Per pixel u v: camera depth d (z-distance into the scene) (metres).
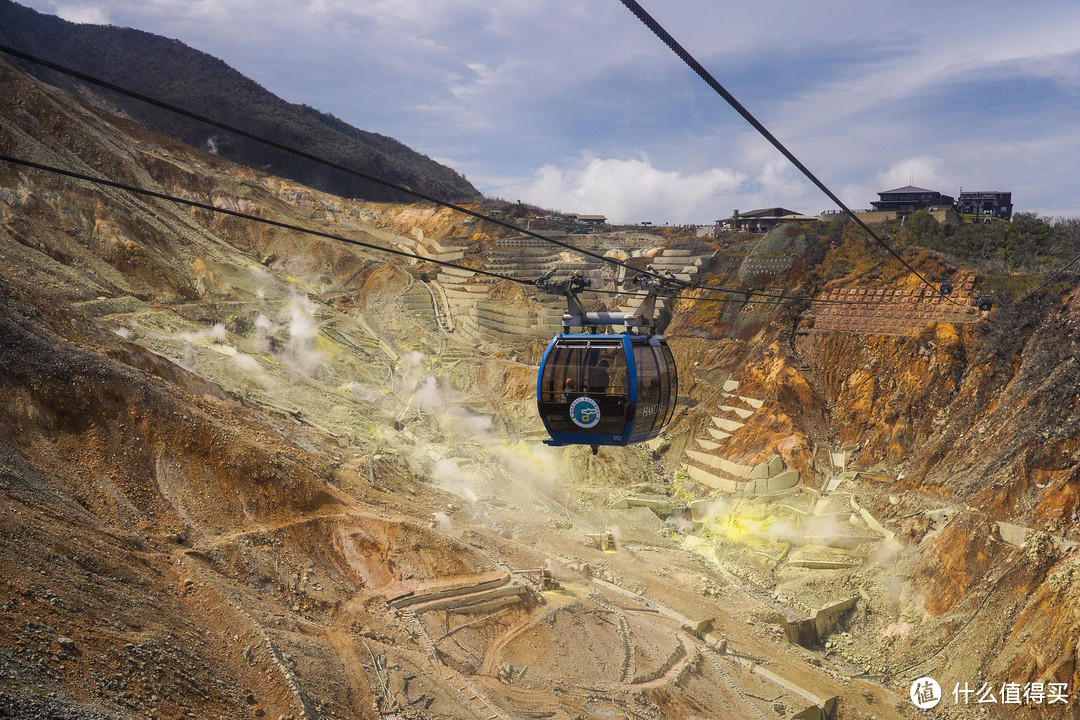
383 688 39.00
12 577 31.45
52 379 47.53
